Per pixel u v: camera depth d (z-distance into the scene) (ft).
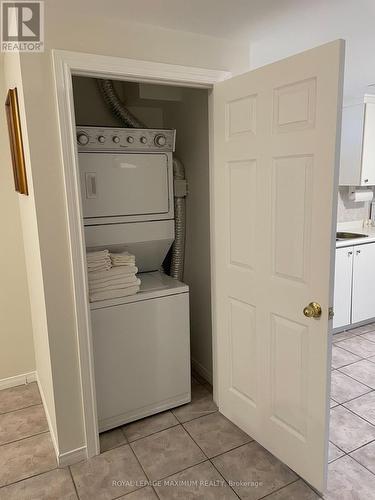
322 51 4.69
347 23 6.07
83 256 5.98
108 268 7.06
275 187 5.65
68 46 5.41
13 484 6.11
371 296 12.23
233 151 6.35
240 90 6.01
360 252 11.67
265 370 6.39
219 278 7.18
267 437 6.58
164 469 6.35
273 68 5.39
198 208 8.57
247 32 6.34
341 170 12.39
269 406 6.42
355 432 7.16
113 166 7.38
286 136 5.35
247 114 5.96
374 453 6.61
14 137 6.67
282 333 5.93
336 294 11.41
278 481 6.03
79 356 6.23
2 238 8.45
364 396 8.34
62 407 6.29
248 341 6.70
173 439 7.07
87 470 6.36
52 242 5.75
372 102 11.44
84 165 7.08
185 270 9.58
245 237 6.39
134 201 7.73
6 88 7.71
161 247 8.49
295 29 6.25
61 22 5.32
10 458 6.70
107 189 7.39
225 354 7.38
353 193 13.20
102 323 6.94
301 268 5.43
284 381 6.03
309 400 5.60
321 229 5.05
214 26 6.05
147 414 7.71
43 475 6.28
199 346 9.36
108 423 7.27
